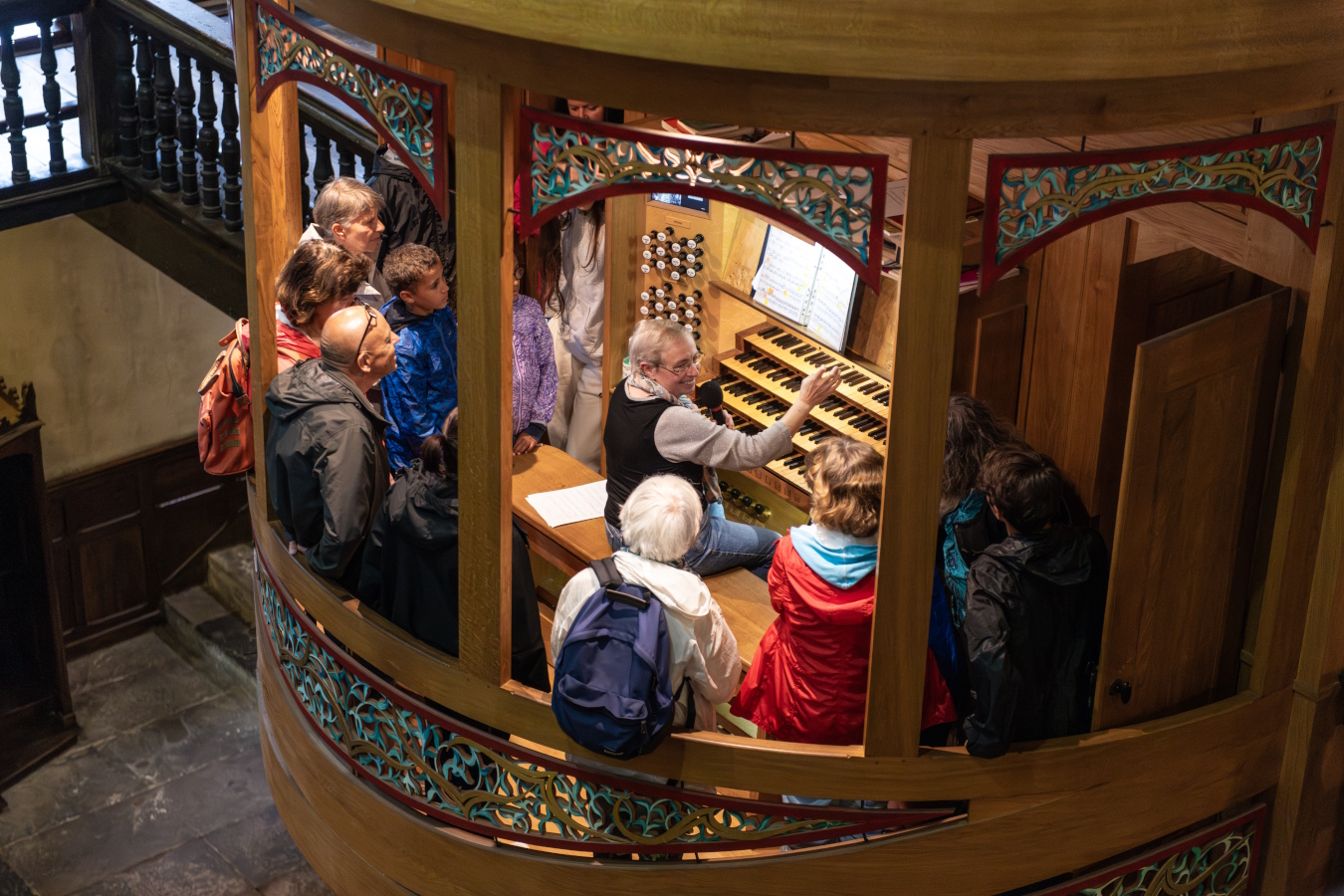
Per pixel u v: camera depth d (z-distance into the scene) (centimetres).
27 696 1079
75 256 1031
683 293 564
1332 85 344
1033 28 311
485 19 335
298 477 430
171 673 1142
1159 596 398
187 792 1025
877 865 398
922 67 313
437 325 498
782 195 335
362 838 459
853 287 519
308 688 479
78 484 1098
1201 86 331
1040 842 406
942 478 375
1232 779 428
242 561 1181
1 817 998
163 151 794
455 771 425
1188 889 440
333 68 389
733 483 551
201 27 740
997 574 378
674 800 395
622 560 379
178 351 1118
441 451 411
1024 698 389
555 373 559
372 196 528
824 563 387
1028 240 339
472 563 397
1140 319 467
